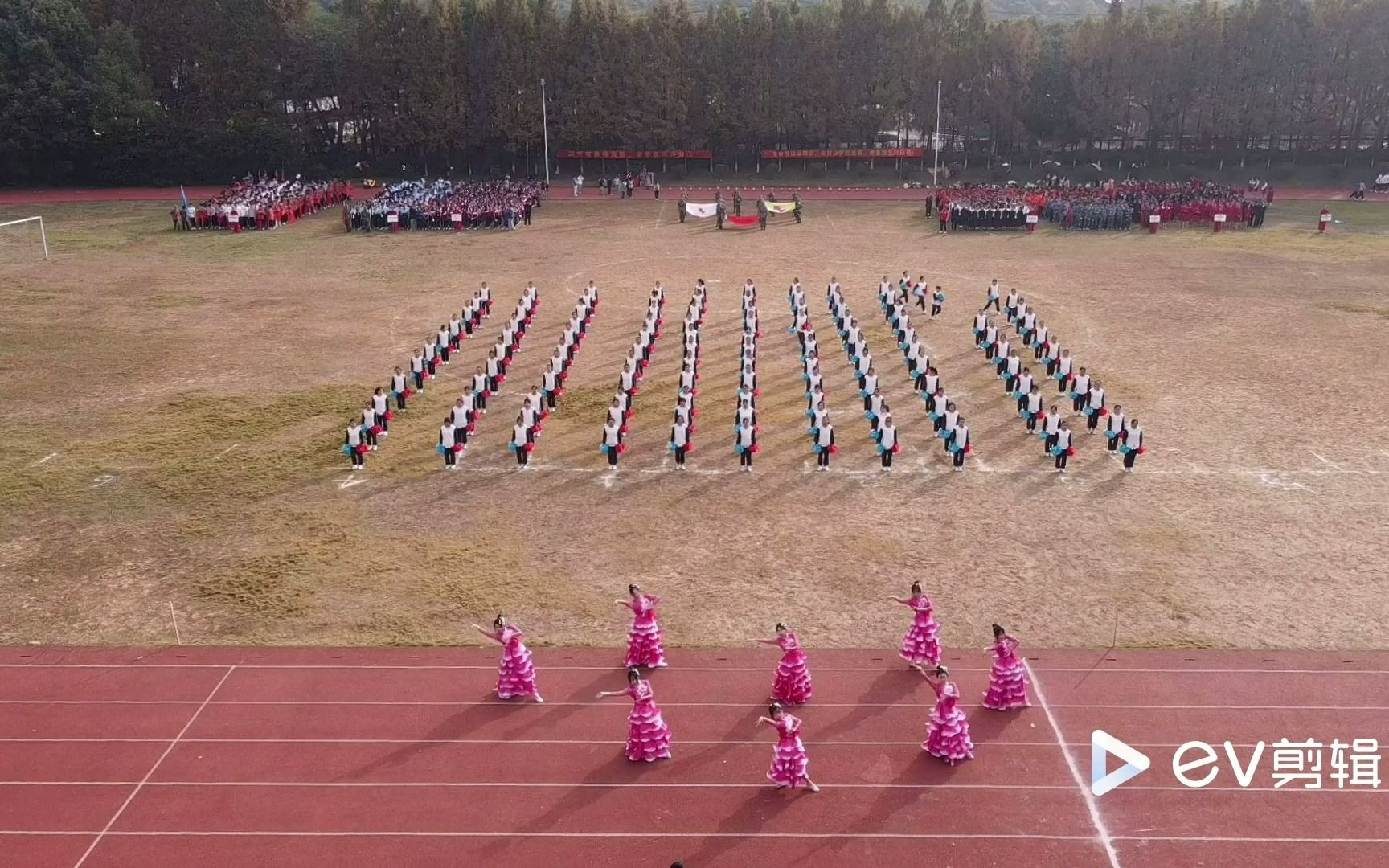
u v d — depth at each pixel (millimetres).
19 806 15688
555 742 17172
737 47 93188
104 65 86375
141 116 88625
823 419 28250
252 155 90938
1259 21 86500
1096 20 94750
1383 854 14586
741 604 21578
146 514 25953
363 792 15969
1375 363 37500
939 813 15500
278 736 17297
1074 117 92875
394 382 33344
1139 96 91562
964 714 17047
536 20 92750
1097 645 19922
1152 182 83125
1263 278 51344
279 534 24828
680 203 71375
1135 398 34031
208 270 55188
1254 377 36125
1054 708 17953
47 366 38312
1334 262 54938
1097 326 43031
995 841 14930
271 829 15203
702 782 16203
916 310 45938
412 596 21953
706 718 17797
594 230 68188
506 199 72000
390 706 18125
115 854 14727
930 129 96062
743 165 98312
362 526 25250
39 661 19547
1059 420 28672
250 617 21094
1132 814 15422
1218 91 89375
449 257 58750
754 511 26000
